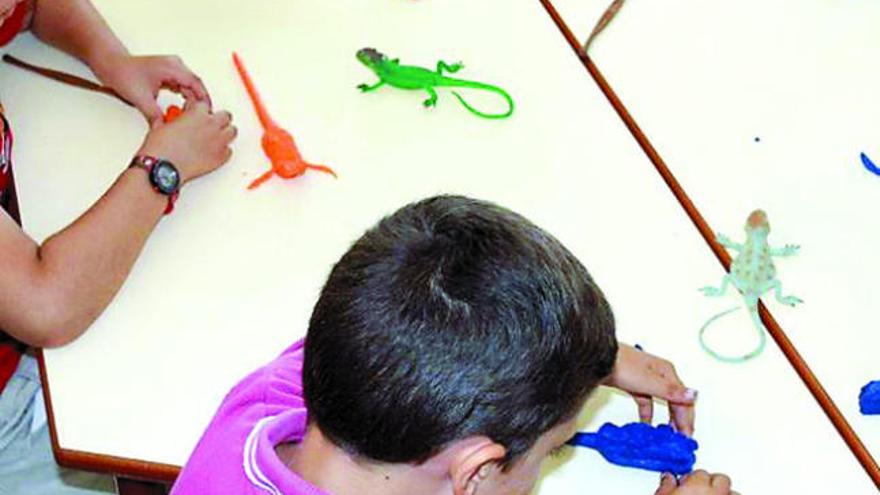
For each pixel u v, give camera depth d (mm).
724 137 1229
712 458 950
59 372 1024
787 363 1020
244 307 1069
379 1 1421
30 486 1317
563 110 1263
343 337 689
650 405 987
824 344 1034
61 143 1251
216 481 804
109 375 1020
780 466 943
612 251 1111
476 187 1178
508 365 674
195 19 1407
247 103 1286
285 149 1198
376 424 691
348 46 1356
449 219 715
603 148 1219
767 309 1064
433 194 1170
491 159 1209
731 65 1319
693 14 1392
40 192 1198
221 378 1014
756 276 1077
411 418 682
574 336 699
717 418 977
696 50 1339
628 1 1407
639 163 1201
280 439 812
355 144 1229
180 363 1025
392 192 1176
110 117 1285
